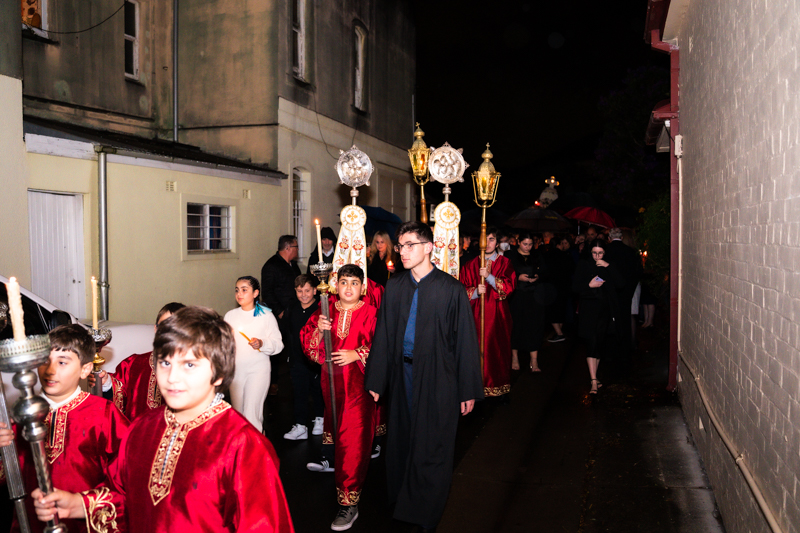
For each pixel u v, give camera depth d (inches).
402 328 164.9
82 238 316.2
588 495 180.2
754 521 125.7
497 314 281.0
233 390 197.2
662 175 699.4
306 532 163.3
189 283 380.5
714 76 185.0
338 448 167.5
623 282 292.4
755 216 130.3
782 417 109.2
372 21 656.4
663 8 261.6
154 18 489.4
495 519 168.1
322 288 167.6
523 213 569.3
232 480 75.2
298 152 507.8
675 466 199.5
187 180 377.4
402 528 166.2
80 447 102.6
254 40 476.4
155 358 76.9
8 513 145.3
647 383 309.3
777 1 113.7
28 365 69.9
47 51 398.0
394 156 724.0
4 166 270.7
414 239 161.3
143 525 77.0
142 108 480.7
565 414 263.9
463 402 161.9
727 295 161.0
